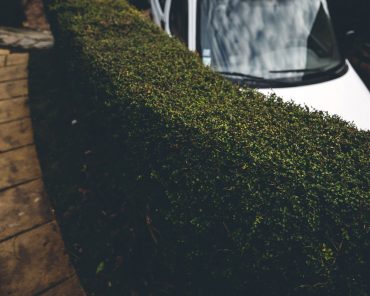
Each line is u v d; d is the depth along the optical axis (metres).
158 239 2.68
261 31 3.30
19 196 3.53
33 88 5.46
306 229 1.65
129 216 3.25
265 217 1.72
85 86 3.57
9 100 5.12
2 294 2.62
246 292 2.04
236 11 3.37
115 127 2.99
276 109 2.38
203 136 2.03
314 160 1.88
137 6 7.66
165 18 4.20
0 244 3.03
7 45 7.02
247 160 1.87
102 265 2.92
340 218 1.62
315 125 2.22
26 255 2.95
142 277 2.79
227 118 2.21
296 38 3.31
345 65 3.40
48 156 4.09
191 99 2.43
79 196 3.57
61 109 4.92
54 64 6.13
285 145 1.98
